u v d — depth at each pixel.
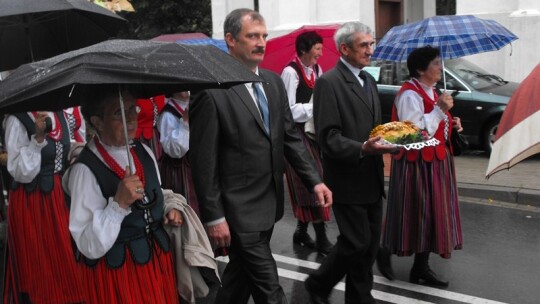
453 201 4.49
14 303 4.24
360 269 4.06
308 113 5.28
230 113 3.20
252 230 3.20
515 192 7.17
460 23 4.51
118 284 2.58
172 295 2.73
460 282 4.83
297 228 5.91
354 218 3.94
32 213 4.12
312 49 5.52
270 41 6.82
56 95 2.51
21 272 4.21
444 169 4.42
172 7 18.83
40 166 4.03
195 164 3.20
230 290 3.39
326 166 4.00
